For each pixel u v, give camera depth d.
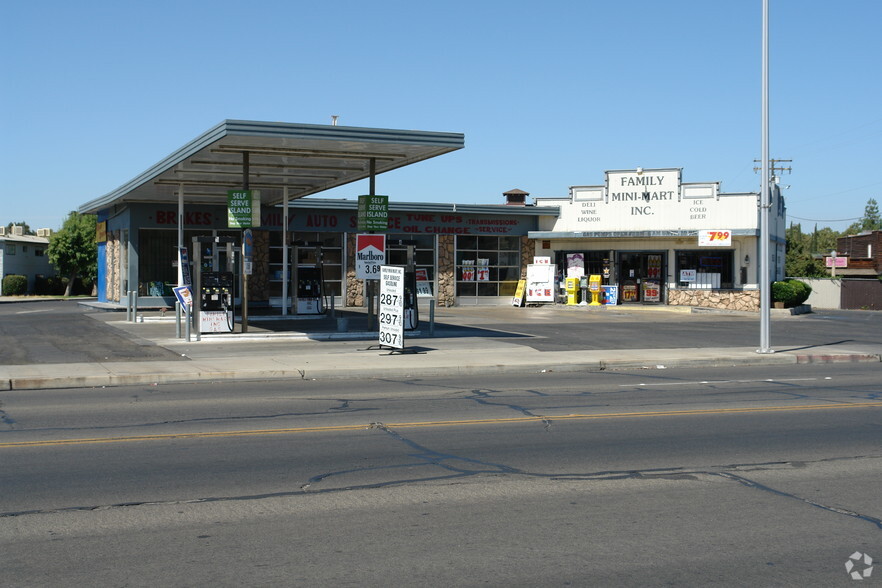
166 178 28.44
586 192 38.47
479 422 11.39
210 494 7.61
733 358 19.94
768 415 12.06
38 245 78.00
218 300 22.97
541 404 13.15
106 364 17.72
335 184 30.11
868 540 6.39
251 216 23.00
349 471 8.49
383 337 20.22
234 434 10.48
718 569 5.75
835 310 43.22
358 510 7.11
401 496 7.55
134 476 8.26
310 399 13.70
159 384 15.94
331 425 11.15
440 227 38.09
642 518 6.91
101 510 7.09
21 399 13.85
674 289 37.81
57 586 5.39
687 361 19.55
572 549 6.13
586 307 37.31
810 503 7.39
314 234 36.66
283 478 8.20
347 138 20.72
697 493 7.70
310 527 6.63
